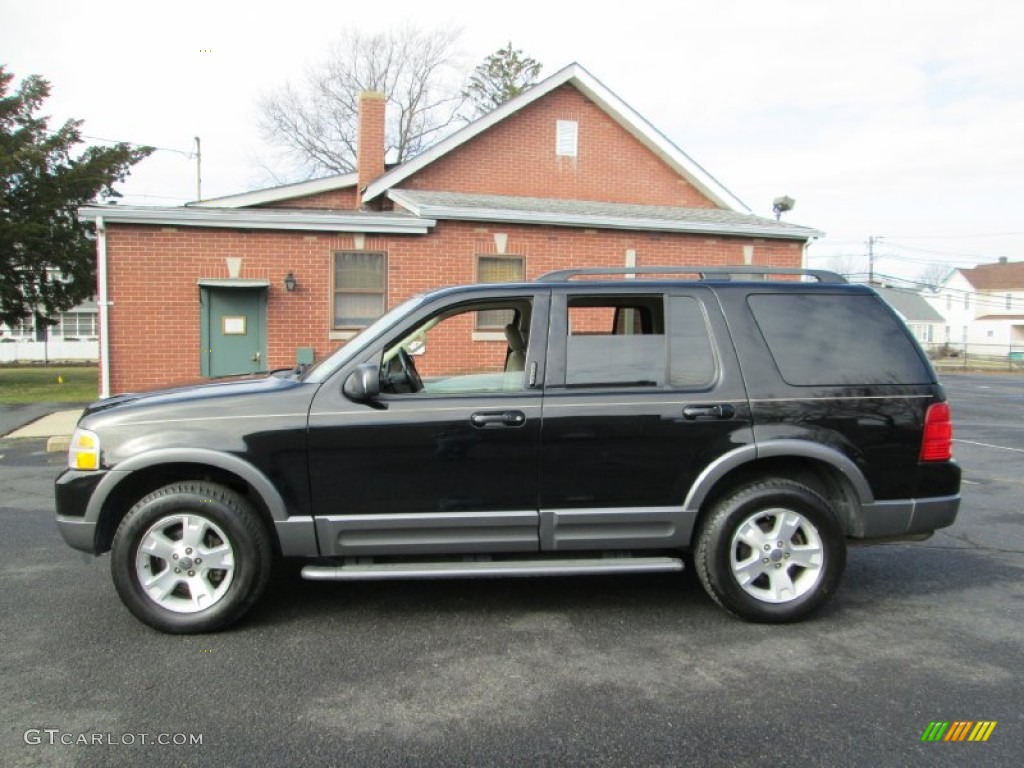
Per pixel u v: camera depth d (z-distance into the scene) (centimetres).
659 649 374
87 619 409
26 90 2086
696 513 402
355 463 388
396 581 477
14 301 2105
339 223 1227
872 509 408
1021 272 6438
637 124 1642
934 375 421
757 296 424
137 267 1156
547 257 1351
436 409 391
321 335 1241
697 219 1454
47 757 275
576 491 397
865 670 350
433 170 1564
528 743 287
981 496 740
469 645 378
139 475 395
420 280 1284
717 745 286
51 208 2009
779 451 397
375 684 334
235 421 386
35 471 848
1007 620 414
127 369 1160
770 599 402
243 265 1200
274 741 287
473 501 394
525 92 1581
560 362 406
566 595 453
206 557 388
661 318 424
